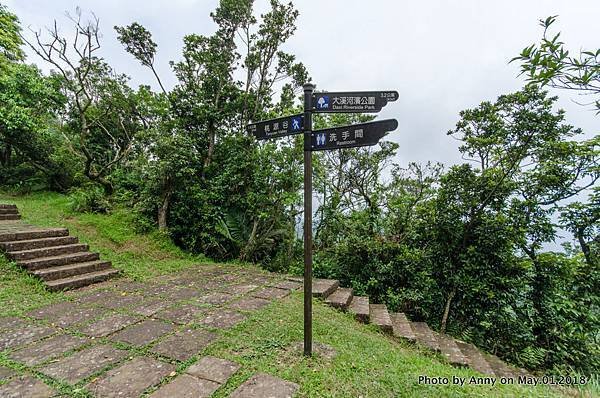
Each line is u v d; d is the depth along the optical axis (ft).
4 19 31.48
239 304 13.42
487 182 16.90
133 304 12.96
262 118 29.32
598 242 17.01
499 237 17.04
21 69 31.09
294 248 26.55
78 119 37.32
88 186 30.01
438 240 19.02
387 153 27.68
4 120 28.04
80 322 10.88
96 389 7.00
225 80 30.40
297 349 9.27
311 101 8.90
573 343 15.74
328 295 16.70
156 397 6.75
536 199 17.35
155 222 25.49
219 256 25.94
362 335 11.60
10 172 34.96
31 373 7.60
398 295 18.20
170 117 29.22
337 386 7.36
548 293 16.88
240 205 26.89
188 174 25.27
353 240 20.98
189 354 8.73
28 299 12.65
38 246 16.96
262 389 7.11
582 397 10.14
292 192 25.41
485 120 18.21
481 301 17.61
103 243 21.30
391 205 22.06
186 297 14.19
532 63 4.36
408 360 9.88
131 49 28.63
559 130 16.51
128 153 32.24
